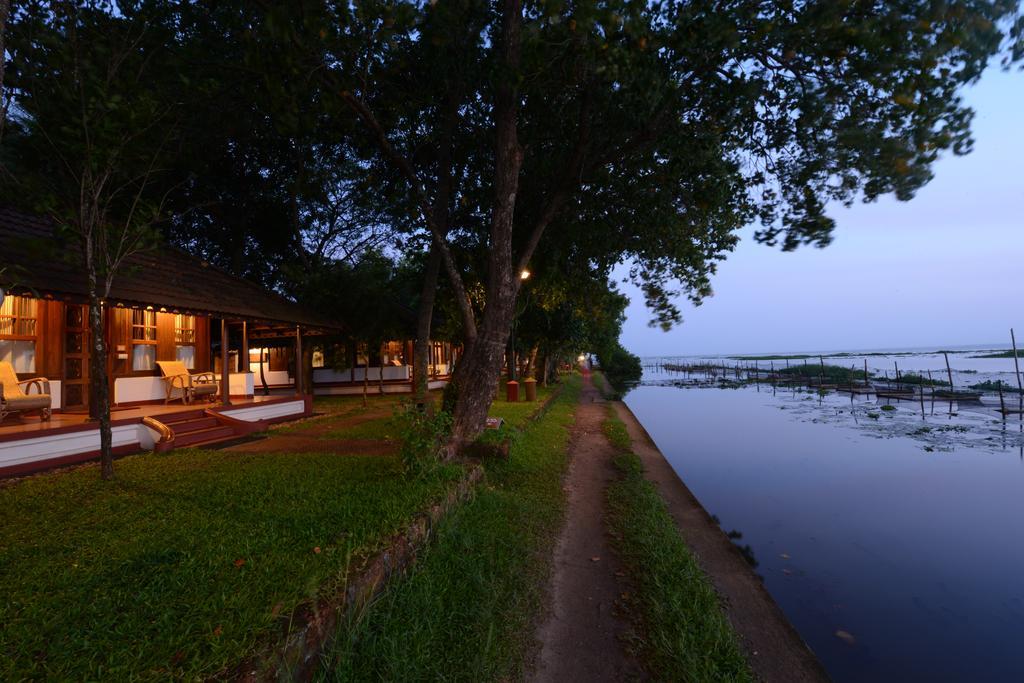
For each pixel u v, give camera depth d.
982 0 4.55
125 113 5.27
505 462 7.37
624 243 9.83
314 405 16.89
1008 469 10.07
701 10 5.42
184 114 7.11
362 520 4.10
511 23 6.80
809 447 12.76
